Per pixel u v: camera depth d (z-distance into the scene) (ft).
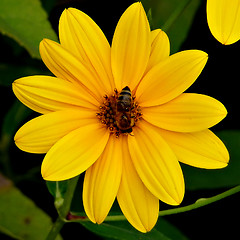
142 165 1.05
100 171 1.05
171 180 1.04
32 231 1.24
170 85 1.06
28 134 1.04
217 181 1.28
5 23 1.19
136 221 1.04
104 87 1.08
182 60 1.05
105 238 1.28
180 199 1.03
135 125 1.07
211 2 1.06
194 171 1.28
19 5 1.20
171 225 1.27
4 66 1.30
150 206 1.04
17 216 1.25
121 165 1.06
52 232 1.15
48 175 1.03
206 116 1.04
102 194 1.04
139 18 1.05
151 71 1.07
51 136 1.05
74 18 1.05
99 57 1.06
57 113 1.05
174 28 1.25
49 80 1.05
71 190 1.11
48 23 1.20
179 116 1.06
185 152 1.05
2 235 1.29
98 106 1.08
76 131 1.05
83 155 1.05
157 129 1.07
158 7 1.26
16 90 1.04
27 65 1.31
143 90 1.07
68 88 1.06
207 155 1.05
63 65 1.05
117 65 1.07
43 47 1.05
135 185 1.05
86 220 1.13
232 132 1.30
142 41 1.06
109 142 1.07
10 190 1.25
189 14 1.26
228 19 1.06
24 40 1.18
